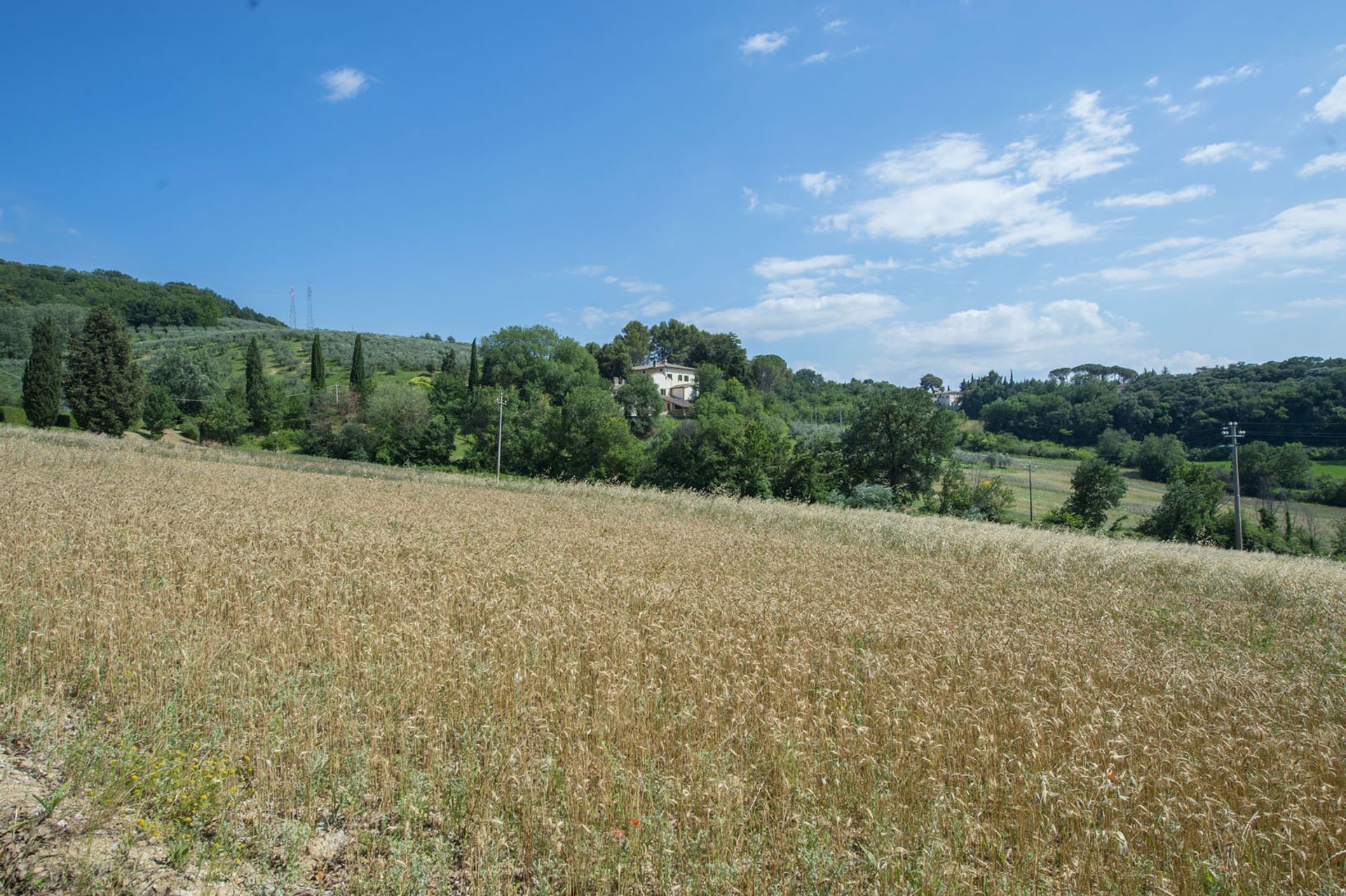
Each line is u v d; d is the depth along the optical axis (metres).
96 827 4.75
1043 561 17.34
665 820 5.03
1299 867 4.93
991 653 8.89
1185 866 4.93
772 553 16.61
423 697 6.61
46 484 19.23
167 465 29.92
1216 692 7.74
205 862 4.58
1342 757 6.35
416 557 13.23
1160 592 14.70
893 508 46.84
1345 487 50.59
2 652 7.20
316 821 5.15
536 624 8.91
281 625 8.33
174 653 7.30
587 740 6.10
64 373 59.41
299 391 83.00
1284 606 14.06
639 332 144.88
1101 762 6.05
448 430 61.16
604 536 17.95
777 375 130.25
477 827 5.04
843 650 8.42
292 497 21.72
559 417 55.69
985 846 5.12
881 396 53.66
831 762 5.87
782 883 4.60
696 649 8.16
